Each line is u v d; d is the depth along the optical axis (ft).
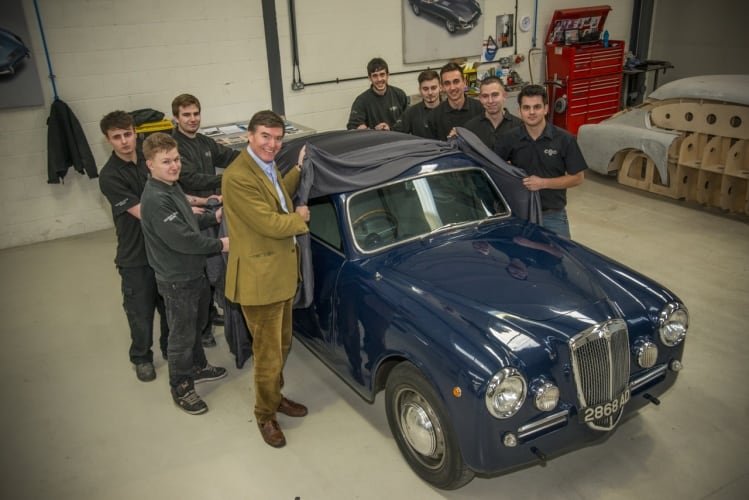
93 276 19.43
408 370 9.72
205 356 13.82
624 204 22.93
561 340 8.96
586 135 25.32
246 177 9.71
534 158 13.87
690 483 10.00
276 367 10.87
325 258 11.79
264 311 10.40
